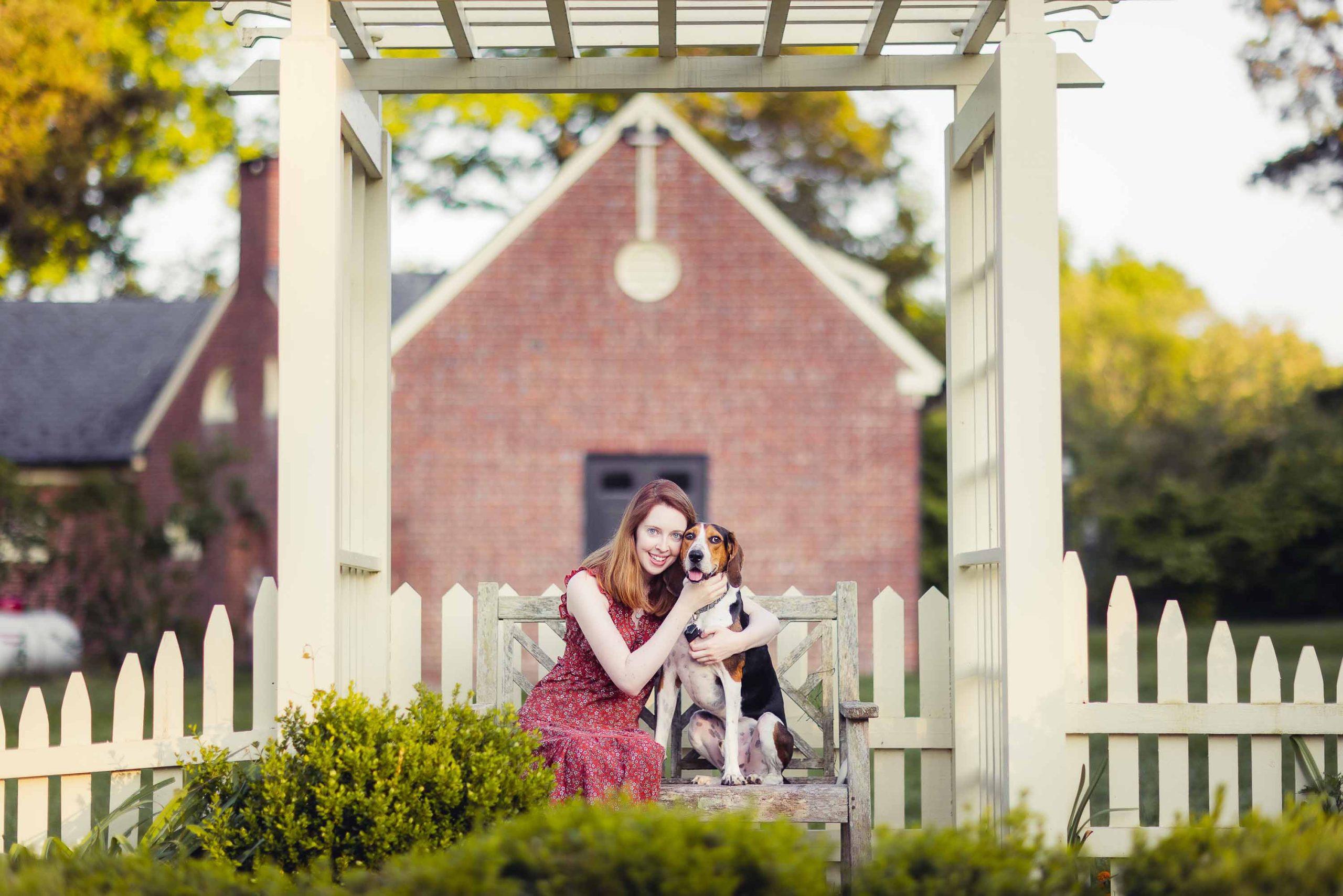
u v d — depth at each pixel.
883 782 4.35
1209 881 2.20
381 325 4.43
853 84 4.35
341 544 3.72
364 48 4.29
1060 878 2.25
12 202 15.42
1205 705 4.12
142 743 3.86
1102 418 24.52
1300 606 20.59
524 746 3.25
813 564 14.85
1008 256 3.60
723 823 2.20
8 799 6.54
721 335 15.03
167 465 17.91
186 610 16.30
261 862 3.03
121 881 2.41
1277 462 20.88
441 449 14.91
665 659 3.94
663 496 3.91
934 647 4.36
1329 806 3.90
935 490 21.08
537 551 14.86
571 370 15.02
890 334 14.95
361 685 4.18
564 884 2.13
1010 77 3.63
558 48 4.27
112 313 20.84
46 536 16.06
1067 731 4.12
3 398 19.12
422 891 2.17
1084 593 4.18
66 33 14.95
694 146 15.09
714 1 4.25
